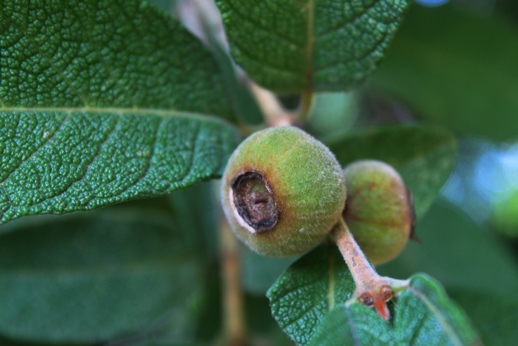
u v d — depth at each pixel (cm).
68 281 20
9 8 14
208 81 16
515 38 22
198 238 20
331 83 16
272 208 14
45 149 14
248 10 15
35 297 19
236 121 16
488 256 22
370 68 16
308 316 14
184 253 20
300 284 14
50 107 14
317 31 15
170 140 15
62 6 15
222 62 19
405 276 21
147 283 20
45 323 19
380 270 21
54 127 14
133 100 15
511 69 22
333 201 14
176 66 16
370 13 15
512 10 26
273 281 20
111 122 15
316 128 26
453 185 31
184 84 16
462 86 23
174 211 20
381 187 15
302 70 16
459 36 22
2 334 19
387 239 15
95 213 20
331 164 14
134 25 15
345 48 16
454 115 25
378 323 13
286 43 15
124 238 20
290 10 15
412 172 17
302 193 14
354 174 15
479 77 23
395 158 17
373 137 17
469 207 34
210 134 16
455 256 22
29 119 14
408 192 15
